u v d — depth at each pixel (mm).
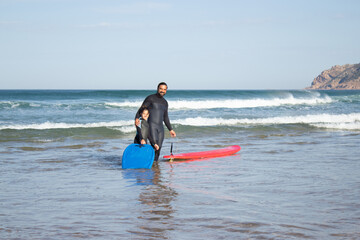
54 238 3502
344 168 7418
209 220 4027
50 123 16234
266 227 3783
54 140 12289
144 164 7605
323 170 7199
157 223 3939
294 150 10148
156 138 8250
